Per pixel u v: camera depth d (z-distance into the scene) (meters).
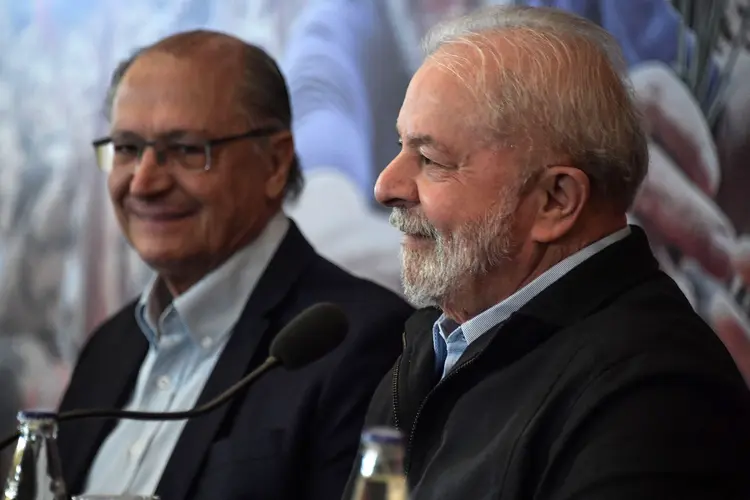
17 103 7.02
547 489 2.84
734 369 2.97
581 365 2.94
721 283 5.32
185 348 4.48
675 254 5.41
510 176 3.17
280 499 3.91
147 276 6.70
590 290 3.12
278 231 4.60
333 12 6.24
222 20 6.54
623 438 2.76
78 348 6.82
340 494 3.91
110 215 6.79
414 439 3.21
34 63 7.00
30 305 6.92
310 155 6.25
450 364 3.36
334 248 6.18
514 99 3.16
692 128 5.39
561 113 3.15
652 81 5.47
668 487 2.71
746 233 5.28
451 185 3.20
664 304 3.09
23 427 2.79
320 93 6.25
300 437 3.97
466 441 3.07
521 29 3.27
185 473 4.00
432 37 3.46
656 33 5.47
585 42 3.24
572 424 2.83
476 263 3.20
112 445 4.46
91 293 6.82
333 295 4.37
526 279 3.24
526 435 2.90
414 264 3.30
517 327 3.10
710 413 2.83
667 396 2.81
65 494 2.80
